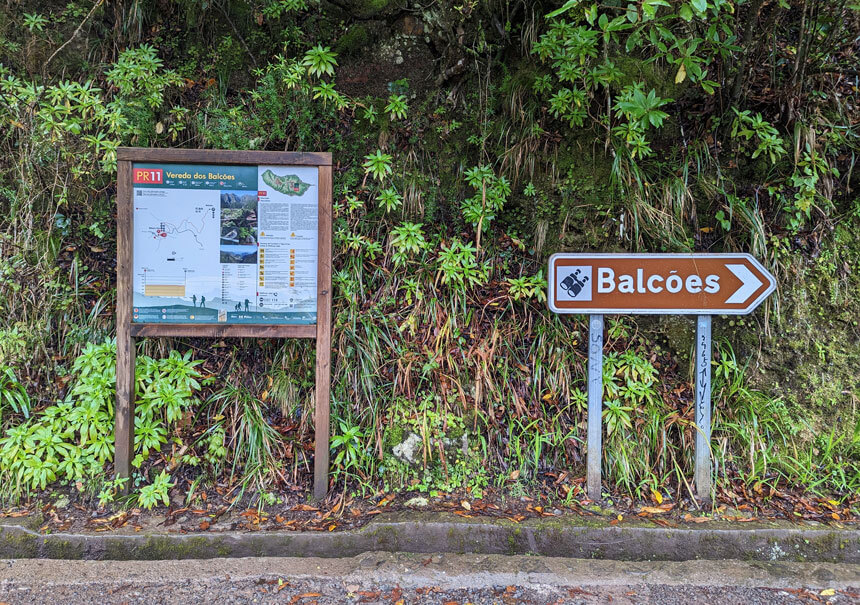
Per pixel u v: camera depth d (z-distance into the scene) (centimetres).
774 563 289
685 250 366
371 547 299
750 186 377
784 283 365
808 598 263
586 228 383
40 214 376
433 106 411
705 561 291
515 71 405
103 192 385
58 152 378
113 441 332
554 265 330
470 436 348
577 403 350
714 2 294
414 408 352
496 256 392
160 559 290
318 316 320
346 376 357
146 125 384
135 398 337
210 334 319
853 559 293
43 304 364
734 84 369
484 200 379
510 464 344
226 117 391
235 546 296
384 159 370
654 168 382
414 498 329
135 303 317
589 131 384
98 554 290
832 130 372
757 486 331
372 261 385
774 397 357
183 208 316
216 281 319
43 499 318
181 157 311
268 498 324
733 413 351
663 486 335
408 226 371
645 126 333
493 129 407
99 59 404
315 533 299
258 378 365
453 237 395
